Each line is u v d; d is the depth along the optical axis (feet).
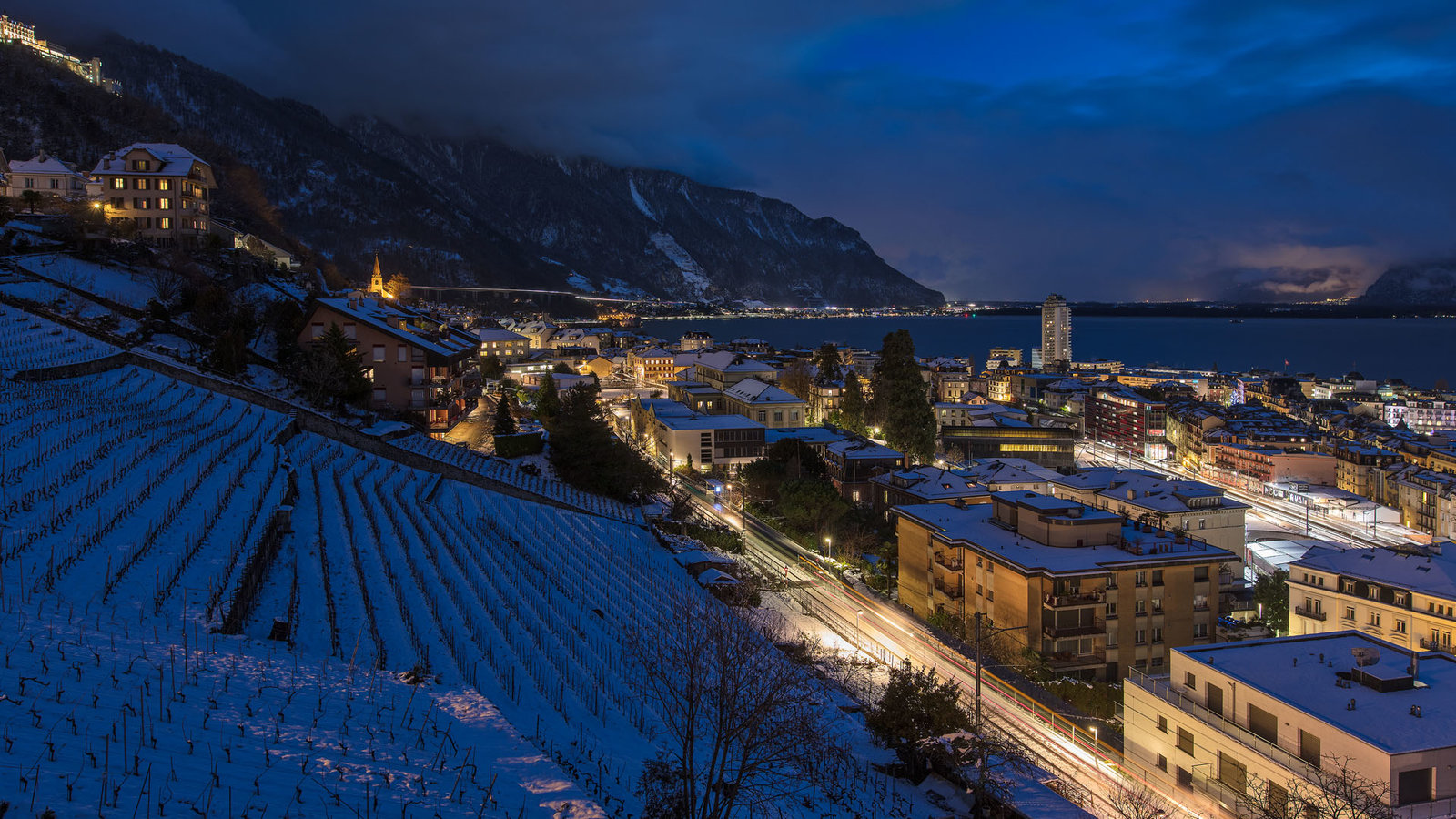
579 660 128.88
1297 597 253.65
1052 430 564.71
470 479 268.82
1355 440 597.93
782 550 326.24
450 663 104.83
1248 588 280.51
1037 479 356.18
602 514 298.56
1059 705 197.47
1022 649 216.95
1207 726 150.30
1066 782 148.56
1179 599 222.48
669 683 94.68
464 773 62.59
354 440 253.03
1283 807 127.85
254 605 110.22
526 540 216.33
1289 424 632.38
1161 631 221.46
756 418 558.15
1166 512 305.53
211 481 157.28
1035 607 215.10
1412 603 226.38
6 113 611.06
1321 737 131.54
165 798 45.85
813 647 201.87
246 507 147.64
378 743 65.36
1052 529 233.14
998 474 357.82
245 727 61.52
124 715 54.54
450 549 174.91
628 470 349.41
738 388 611.88
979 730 142.31
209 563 113.70
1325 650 160.04
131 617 86.17
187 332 291.79
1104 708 193.47
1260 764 138.31
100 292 293.43
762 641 144.66
